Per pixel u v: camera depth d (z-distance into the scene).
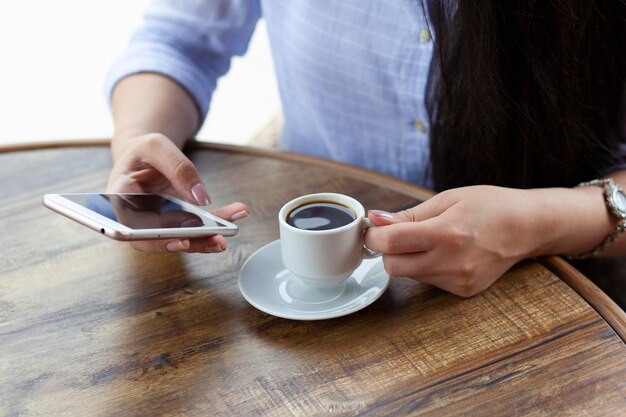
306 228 0.79
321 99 1.34
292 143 1.52
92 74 2.86
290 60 1.35
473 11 0.88
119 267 0.90
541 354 0.71
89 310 0.82
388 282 0.82
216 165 1.16
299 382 0.69
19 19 3.18
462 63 0.95
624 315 0.76
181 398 0.68
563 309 0.78
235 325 0.78
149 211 0.85
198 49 1.35
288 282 0.85
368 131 1.33
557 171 1.05
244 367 0.72
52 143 1.25
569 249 0.91
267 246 0.91
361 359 0.72
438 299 0.81
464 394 0.67
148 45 1.31
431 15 0.94
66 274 0.89
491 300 0.80
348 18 1.21
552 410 0.64
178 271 0.88
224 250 0.84
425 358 0.72
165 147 0.95
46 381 0.71
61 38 3.07
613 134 1.08
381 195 1.04
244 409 0.66
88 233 0.99
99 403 0.68
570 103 0.98
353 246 0.79
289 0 1.29
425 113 1.22
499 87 0.93
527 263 0.87
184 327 0.78
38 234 0.99
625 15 0.96
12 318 0.81
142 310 0.82
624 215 0.92
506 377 0.69
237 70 3.01
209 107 1.35
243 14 1.39
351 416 0.65
